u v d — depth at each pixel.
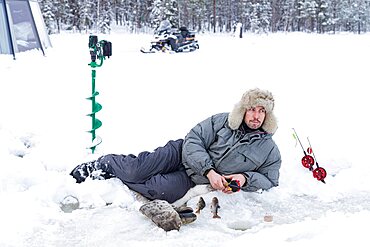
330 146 4.90
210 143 3.69
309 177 4.01
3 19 11.08
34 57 11.78
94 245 2.80
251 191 3.64
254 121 3.50
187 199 3.59
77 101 6.95
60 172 3.94
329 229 2.62
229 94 8.07
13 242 2.79
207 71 11.34
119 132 5.25
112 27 50.59
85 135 4.97
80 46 17.55
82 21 45.72
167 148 3.71
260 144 3.58
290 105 7.13
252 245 2.57
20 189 3.53
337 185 3.91
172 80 9.66
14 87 7.65
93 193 3.47
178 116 6.22
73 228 3.03
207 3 57.38
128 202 3.45
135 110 6.52
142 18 52.78
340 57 15.41
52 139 4.79
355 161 4.45
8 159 4.03
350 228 2.56
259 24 54.62
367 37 31.72
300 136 5.26
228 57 15.21
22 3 12.28
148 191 3.49
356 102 7.47
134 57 14.73
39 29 13.60
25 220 3.04
